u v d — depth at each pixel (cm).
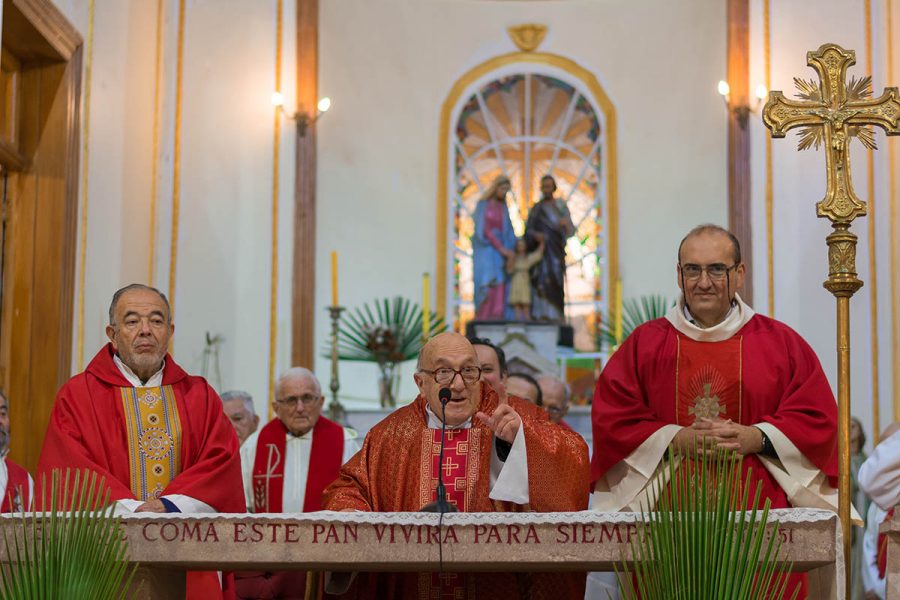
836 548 300
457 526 306
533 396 546
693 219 1090
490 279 1071
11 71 715
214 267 938
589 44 1139
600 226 1129
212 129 955
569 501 384
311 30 1017
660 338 409
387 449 416
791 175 980
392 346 941
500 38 1138
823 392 391
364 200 1091
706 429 377
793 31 999
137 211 880
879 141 924
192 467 443
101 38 797
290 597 575
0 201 707
